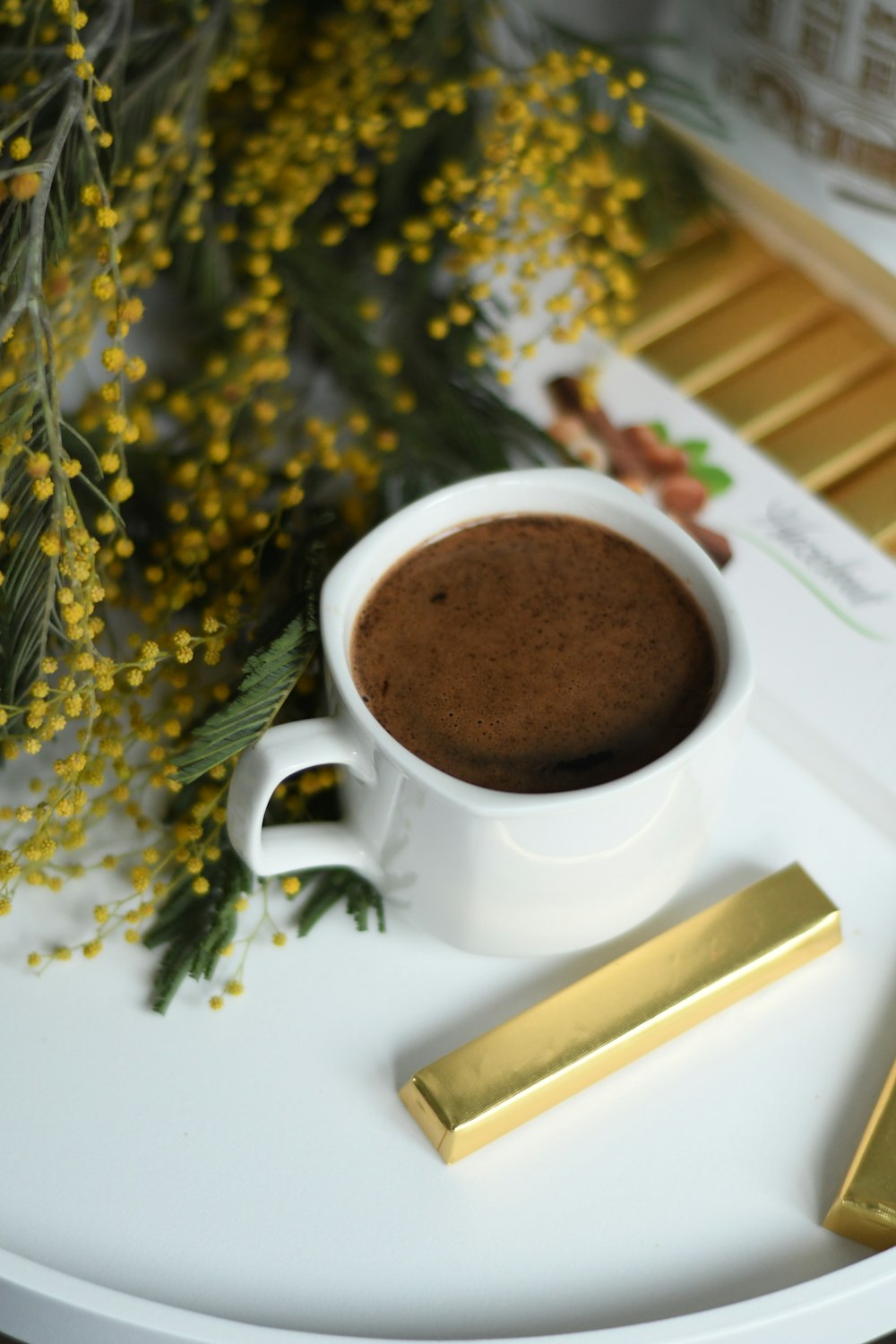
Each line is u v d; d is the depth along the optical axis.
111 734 0.39
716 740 0.36
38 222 0.37
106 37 0.42
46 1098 0.38
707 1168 0.37
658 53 0.51
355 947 0.39
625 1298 0.36
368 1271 0.36
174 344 0.48
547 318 0.48
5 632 0.39
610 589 0.39
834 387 0.47
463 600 0.38
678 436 0.46
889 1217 0.35
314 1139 0.37
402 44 0.48
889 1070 0.38
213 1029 0.39
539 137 0.46
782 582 0.43
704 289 0.48
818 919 0.39
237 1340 0.34
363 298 0.46
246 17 0.45
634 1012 0.38
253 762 0.36
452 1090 0.37
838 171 0.47
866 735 0.41
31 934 0.40
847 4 0.44
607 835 0.35
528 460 0.46
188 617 0.43
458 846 0.36
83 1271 0.36
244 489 0.43
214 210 0.48
